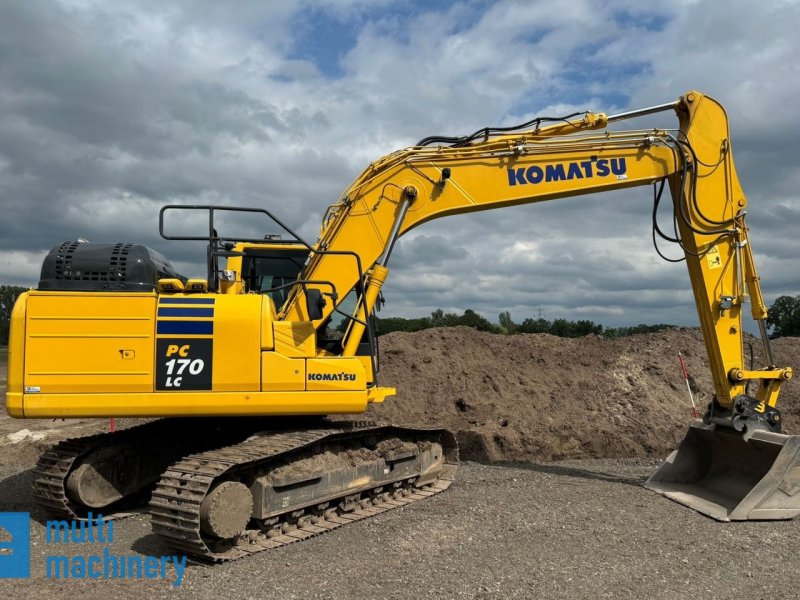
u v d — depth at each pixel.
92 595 4.68
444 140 7.72
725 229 7.98
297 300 7.12
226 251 6.75
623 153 7.89
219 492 5.41
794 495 6.90
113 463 6.79
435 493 7.73
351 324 6.92
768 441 7.16
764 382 7.85
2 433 11.95
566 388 13.36
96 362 5.96
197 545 5.28
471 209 7.68
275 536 6.02
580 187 7.79
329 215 7.52
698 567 5.29
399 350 14.58
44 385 5.91
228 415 6.21
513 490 7.94
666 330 15.88
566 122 7.87
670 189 8.03
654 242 8.16
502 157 7.70
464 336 15.40
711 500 7.42
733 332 7.88
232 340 6.14
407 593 4.65
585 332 25.73
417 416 12.56
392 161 7.50
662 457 11.12
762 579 5.05
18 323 5.96
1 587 4.82
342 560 5.39
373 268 7.32
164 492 5.42
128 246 6.40
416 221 7.51
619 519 6.63
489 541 5.86
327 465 6.53
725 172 8.03
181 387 6.03
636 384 13.28
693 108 7.97
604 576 5.01
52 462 6.59
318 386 6.32
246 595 4.67
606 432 11.60
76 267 6.16
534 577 4.97
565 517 6.66
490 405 12.66
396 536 6.03
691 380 13.66
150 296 6.11
